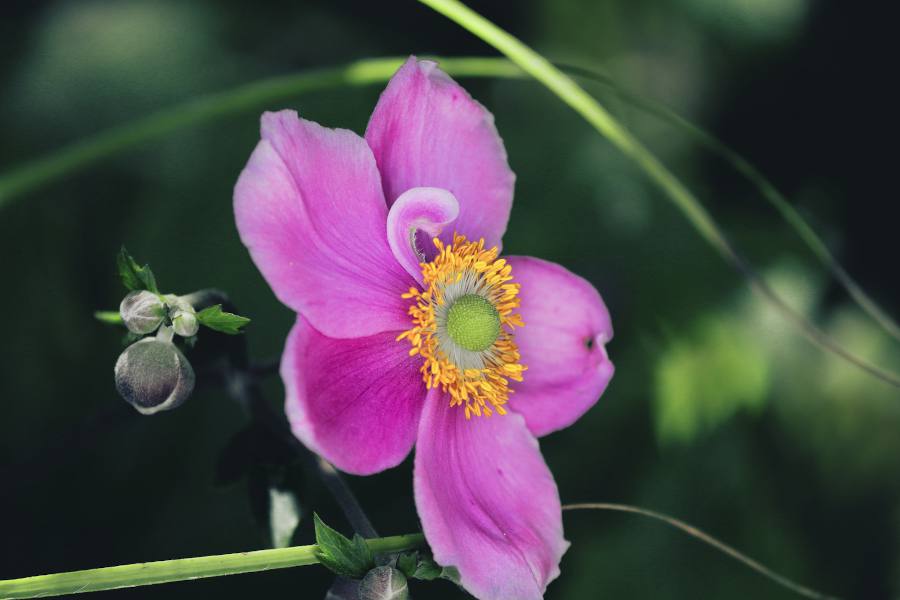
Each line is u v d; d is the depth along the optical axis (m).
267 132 0.38
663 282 0.51
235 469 0.42
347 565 0.39
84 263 0.49
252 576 0.48
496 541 0.39
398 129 0.40
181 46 0.51
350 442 0.39
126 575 0.39
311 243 0.39
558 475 0.50
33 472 0.42
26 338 0.49
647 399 0.50
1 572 0.47
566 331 0.41
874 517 0.51
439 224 0.40
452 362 0.40
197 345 0.41
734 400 0.50
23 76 0.50
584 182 0.51
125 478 0.48
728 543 0.50
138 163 0.50
